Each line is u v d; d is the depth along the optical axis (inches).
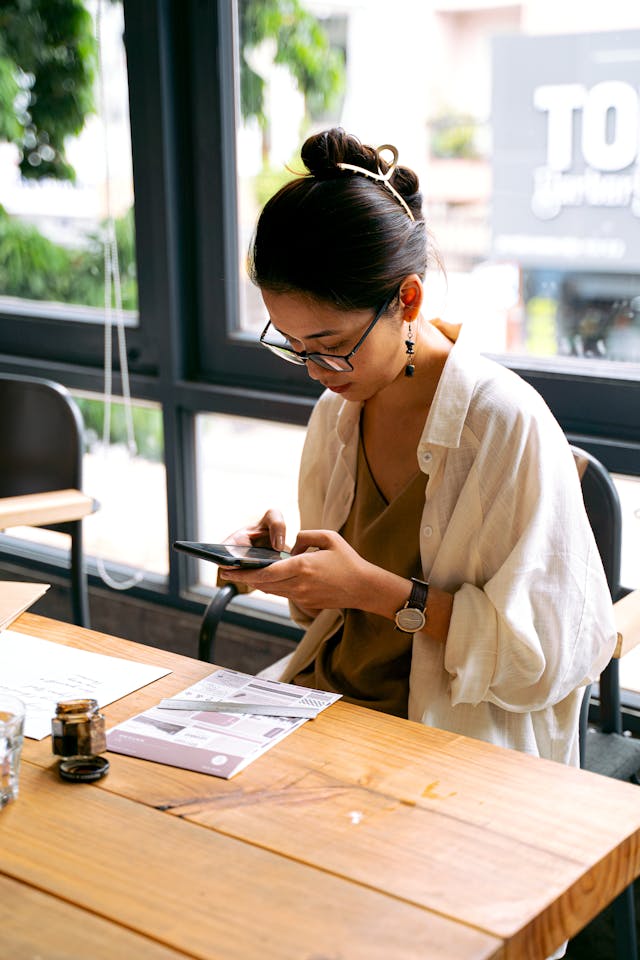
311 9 91.4
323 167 52.8
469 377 56.8
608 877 37.9
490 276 85.5
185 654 109.0
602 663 56.7
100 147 107.0
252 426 102.0
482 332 86.7
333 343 53.0
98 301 111.3
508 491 54.9
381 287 52.0
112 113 105.1
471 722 56.1
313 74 92.3
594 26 77.4
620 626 59.9
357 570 54.3
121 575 114.2
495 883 35.7
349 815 39.8
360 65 89.2
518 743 56.6
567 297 82.4
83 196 109.7
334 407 64.7
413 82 86.4
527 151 81.9
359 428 61.8
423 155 87.0
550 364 84.2
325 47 91.0
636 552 82.0
